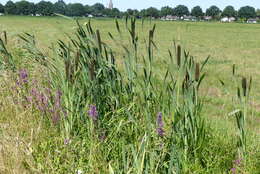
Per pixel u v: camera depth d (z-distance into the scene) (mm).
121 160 3596
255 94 8875
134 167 3139
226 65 15289
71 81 4160
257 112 6742
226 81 10922
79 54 4230
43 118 4422
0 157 3459
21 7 159875
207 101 7824
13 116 4586
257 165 3664
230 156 3898
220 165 3762
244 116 3682
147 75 4176
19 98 4914
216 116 6473
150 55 4047
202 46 26750
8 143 3738
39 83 5195
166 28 59469
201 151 3736
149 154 3363
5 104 4934
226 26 85625
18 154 3545
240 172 3559
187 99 3613
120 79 4422
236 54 21000
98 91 4285
